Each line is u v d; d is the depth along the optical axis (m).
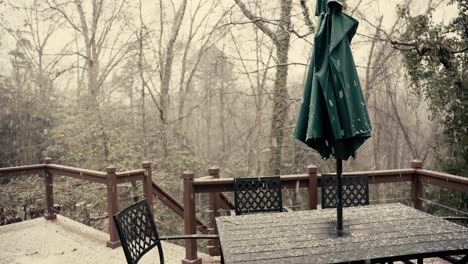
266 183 3.64
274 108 11.00
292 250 2.26
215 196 4.48
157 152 12.47
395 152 16.05
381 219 2.83
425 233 2.48
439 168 8.16
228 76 14.57
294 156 11.98
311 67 2.49
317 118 2.34
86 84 13.22
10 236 5.23
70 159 11.93
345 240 2.40
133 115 13.32
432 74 7.15
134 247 2.59
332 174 3.75
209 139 17.83
